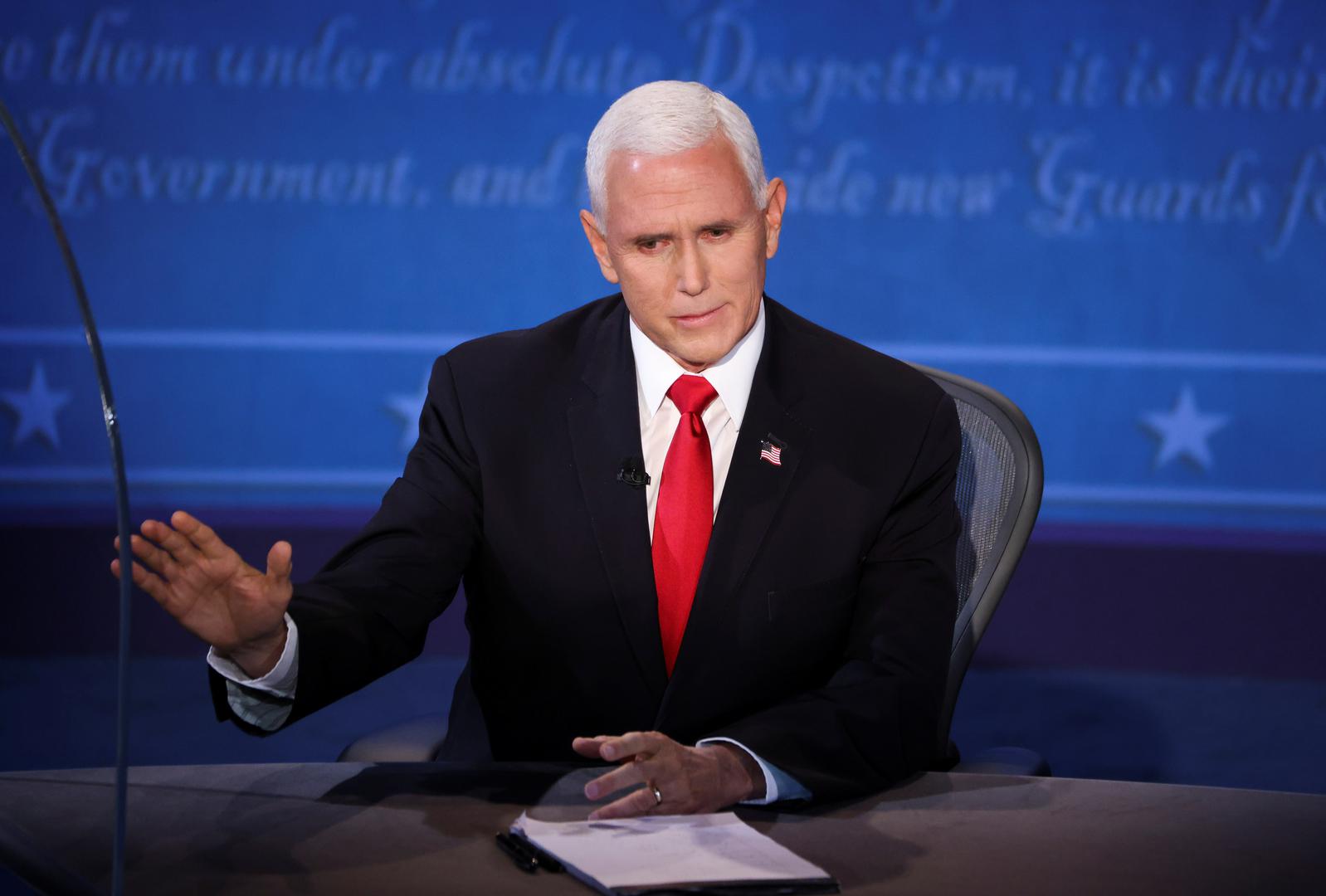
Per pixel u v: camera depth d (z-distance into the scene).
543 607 5.88
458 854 4.20
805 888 3.92
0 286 20.45
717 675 5.71
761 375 6.07
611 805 4.45
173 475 20.75
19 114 20.45
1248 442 20.47
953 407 6.23
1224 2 20.11
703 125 5.39
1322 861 4.21
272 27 20.55
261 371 20.88
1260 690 14.57
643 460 5.98
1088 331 20.56
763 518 5.80
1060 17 20.23
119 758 3.57
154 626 15.98
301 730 13.13
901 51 20.38
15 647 15.19
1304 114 20.11
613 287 20.89
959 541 6.66
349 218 20.80
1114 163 20.36
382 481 21.02
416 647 5.71
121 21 20.45
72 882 4.00
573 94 20.67
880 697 5.15
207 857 4.17
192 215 20.73
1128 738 13.17
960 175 20.48
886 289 20.67
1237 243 20.33
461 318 20.94
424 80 20.62
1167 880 4.05
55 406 20.56
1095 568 18.19
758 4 20.41
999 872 4.10
